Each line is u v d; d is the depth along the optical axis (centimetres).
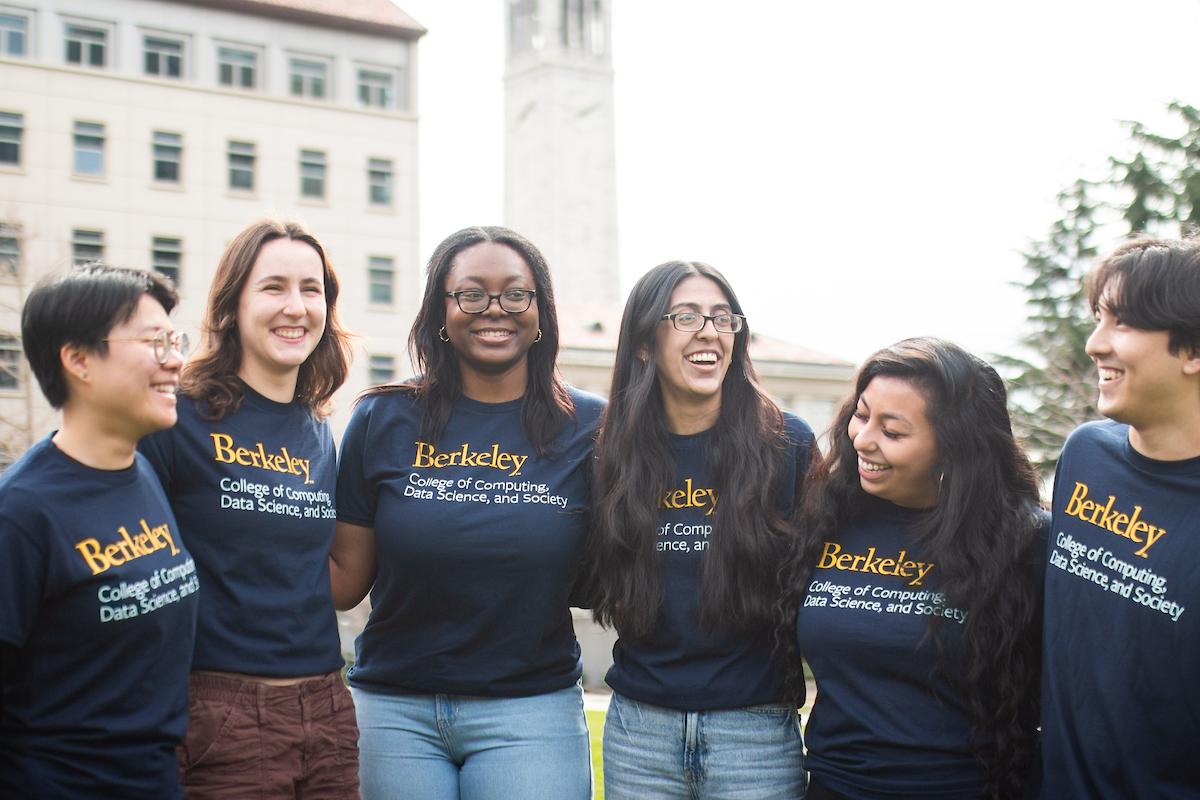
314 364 427
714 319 434
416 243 4459
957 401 398
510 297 434
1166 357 346
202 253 4138
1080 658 363
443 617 435
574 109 8906
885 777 394
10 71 3912
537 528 431
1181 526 348
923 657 395
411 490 436
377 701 444
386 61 4459
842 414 420
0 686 330
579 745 446
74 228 3959
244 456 395
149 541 348
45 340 338
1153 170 2809
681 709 430
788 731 433
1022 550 395
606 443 437
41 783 332
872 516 418
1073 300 2853
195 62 4188
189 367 402
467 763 439
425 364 449
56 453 340
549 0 8881
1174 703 346
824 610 408
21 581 327
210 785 380
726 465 434
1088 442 379
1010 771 390
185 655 358
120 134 4041
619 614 432
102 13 4047
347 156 4381
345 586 454
